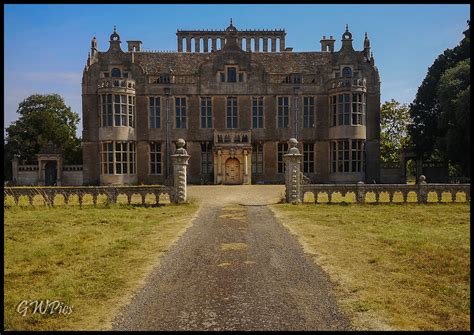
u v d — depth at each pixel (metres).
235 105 41.47
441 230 14.41
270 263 10.40
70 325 6.84
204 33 55.44
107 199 21.81
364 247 11.86
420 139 43.31
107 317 7.16
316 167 41.28
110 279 9.13
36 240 13.03
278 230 14.69
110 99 39.25
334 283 8.80
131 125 40.50
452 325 6.67
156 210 20.14
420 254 10.90
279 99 41.47
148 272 9.66
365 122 40.53
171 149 41.03
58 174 42.19
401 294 8.09
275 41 55.19
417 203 22.09
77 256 11.01
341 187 22.53
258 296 8.14
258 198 25.81
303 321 6.94
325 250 11.55
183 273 9.62
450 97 35.97
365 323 6.80
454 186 22.28
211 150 41.34
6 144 55.69
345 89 39.22
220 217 17.84
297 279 9.12
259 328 6.68
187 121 41.16
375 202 22.17
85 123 40.75
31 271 9.71
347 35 41.97
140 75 41.09
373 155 41.16
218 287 8.66
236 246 12.23
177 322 6.95
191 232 14.40
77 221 16.67
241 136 40.00
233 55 41.28
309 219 17.03
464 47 41.66
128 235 13.82
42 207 20.95
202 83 41.19
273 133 41.25
